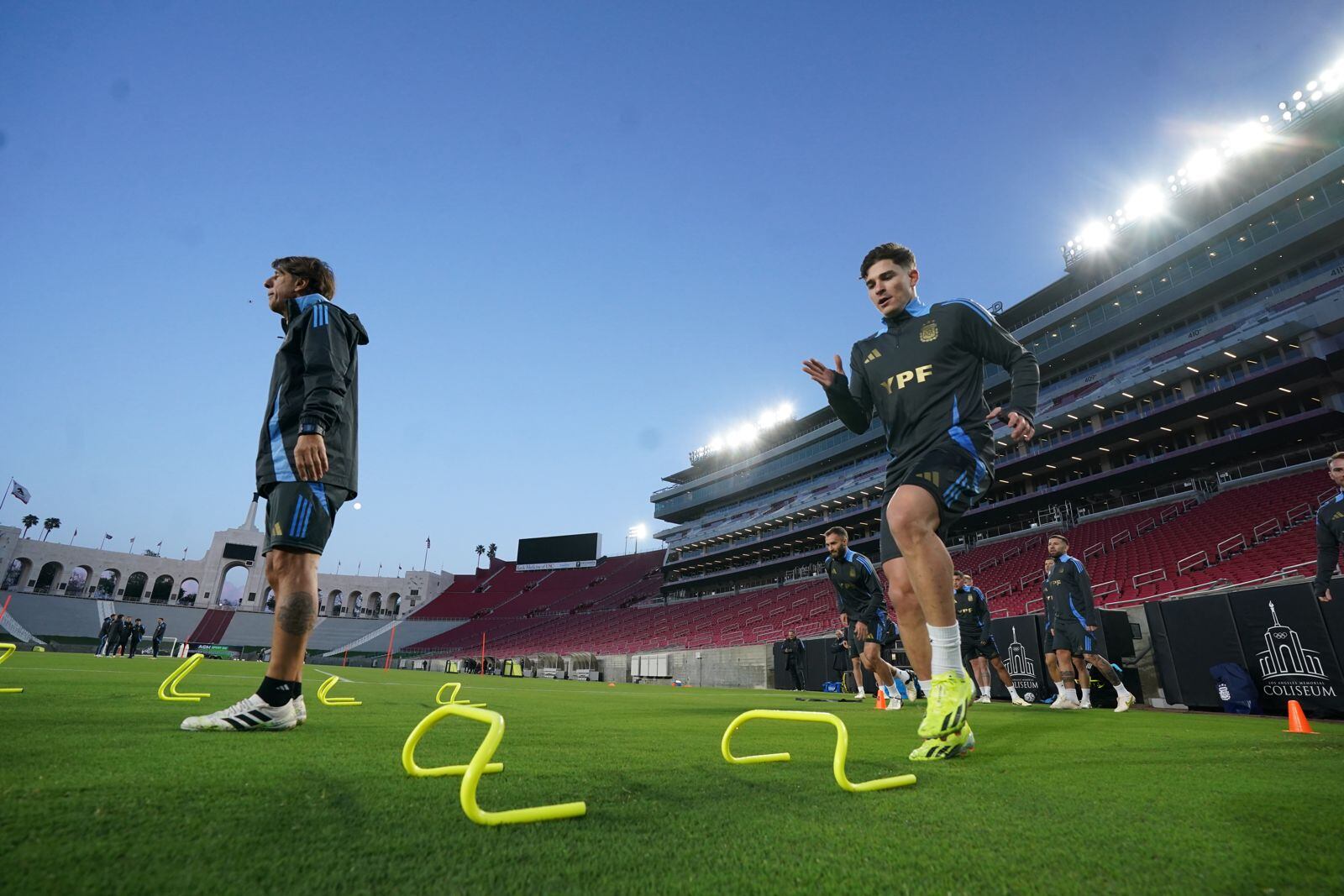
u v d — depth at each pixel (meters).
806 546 50.12
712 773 1.98
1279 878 1.05
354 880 0.98
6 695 4.08
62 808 1.28
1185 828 1.35
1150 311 33.56
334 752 2.17
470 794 1.27
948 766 2.21
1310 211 28.55
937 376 3.03
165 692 4.46
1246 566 18.81
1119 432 31.42
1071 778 1.95
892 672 7.71
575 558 74.06
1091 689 10.12
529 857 1.11
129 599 73.25
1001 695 11.48
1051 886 1.01
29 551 67.06
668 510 67.06
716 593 56.50
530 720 4.21
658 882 1.01
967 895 0.97
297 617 2.78
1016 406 2.84
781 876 1.04
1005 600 26.19
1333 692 7.42
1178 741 3.27
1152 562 23.58
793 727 3.99
